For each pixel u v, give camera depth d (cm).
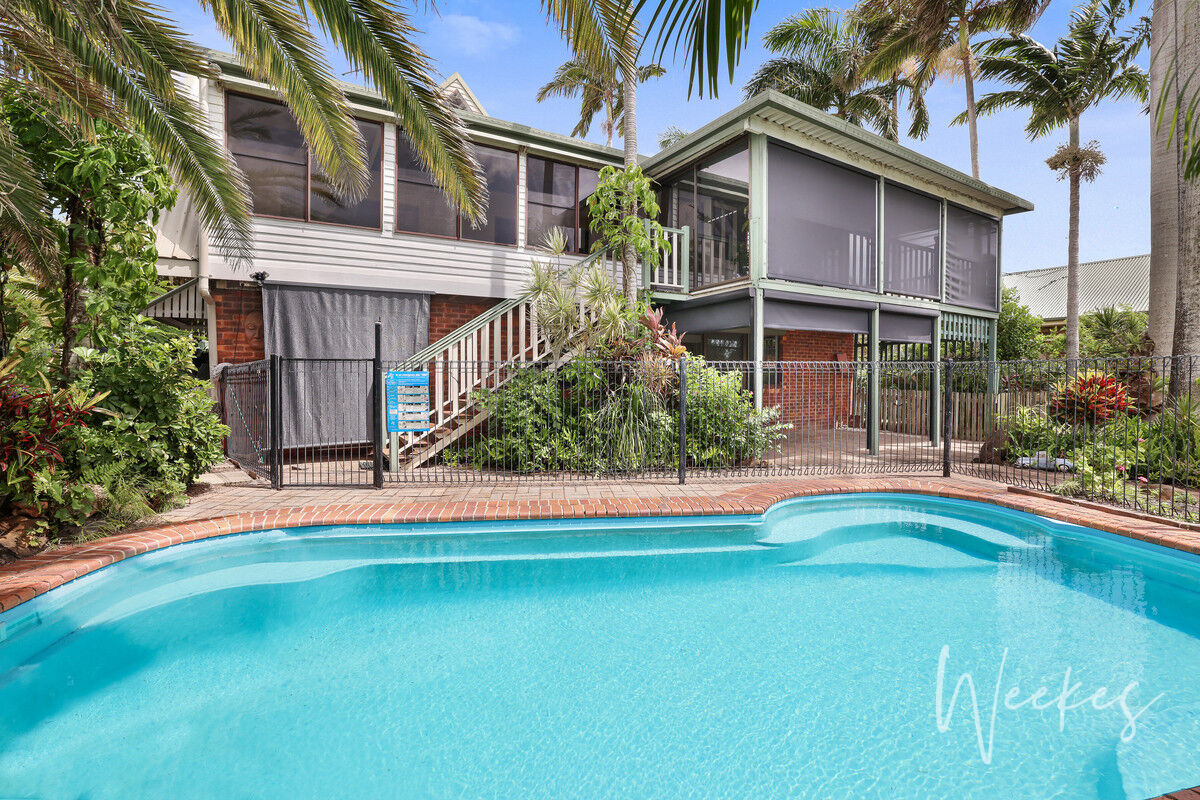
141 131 502
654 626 353
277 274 789
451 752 230
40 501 425
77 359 538
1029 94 1460
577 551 490
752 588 414
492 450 740
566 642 330
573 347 803
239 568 442
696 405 771
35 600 324
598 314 785
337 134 502
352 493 607
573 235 1038
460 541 498
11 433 422
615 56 399
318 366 812
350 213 847
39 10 361
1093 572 450
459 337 791
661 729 246
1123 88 1427
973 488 645
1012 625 350
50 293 554
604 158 1038
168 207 564
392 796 205
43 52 368
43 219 501
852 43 1667
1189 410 577
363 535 498
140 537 429
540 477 705
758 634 340
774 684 282
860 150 940
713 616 367
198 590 402
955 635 337
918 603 386
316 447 809
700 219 998
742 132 853
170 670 297
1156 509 530
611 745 235
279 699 270
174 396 555
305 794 206
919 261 1084
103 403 511
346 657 312
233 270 725
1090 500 574
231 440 804
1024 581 427
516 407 744
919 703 263
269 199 795
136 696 273
